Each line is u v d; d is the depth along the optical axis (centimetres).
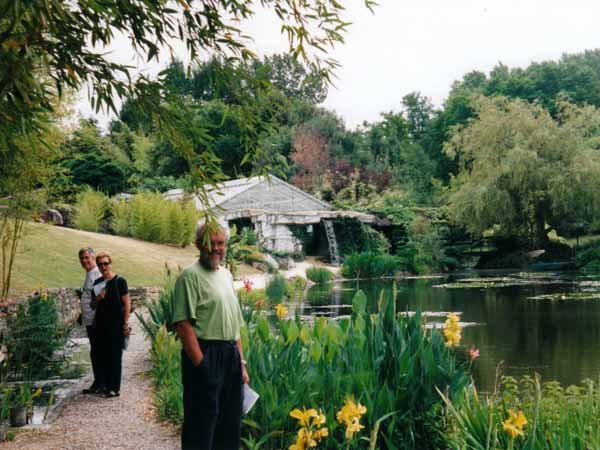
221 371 376
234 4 355
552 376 887
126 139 5541
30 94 279
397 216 3991
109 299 652
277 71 3572
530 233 3594
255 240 3338
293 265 3388
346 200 4656
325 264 3612
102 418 564
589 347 1101
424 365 438
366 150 5716
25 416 552
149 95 324
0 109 277
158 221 3005
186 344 369
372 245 3688
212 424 372
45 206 1312
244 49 353
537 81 6312
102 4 278
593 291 2044
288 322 527
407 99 8125
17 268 1647
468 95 6347
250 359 480
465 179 4025
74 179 4028
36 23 260
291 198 4088
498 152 3606
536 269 3350
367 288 2502
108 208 3219
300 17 364
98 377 664
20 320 809
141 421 551
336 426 429
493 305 1753
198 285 373
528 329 1323
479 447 378
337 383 443
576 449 363
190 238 3080
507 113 3766
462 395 452
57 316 878
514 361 1000
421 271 3403
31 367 776
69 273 1823
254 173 379
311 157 5266
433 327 485
